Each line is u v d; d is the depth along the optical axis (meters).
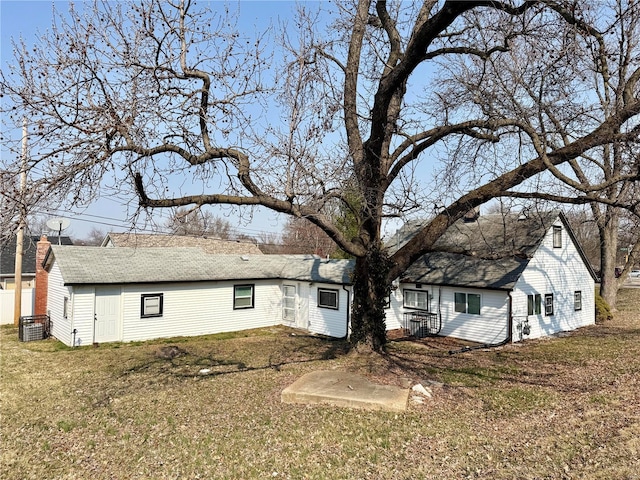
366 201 10.44
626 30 11.96
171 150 8.20
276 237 53.69
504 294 16.06
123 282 16.50
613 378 10.07
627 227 24.70
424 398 8.73
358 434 6.95
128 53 7.21
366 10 11.95
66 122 6.45
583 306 20.36
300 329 20.06
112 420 7.96
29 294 22.36
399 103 12.29
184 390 9.74
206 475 5.79
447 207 11.27
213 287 19.17
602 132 9.15
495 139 10.68
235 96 8.87
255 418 7.80
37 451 6.73
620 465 5.36
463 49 10.70
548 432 6.77
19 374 11.57
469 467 5.73
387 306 15.85
